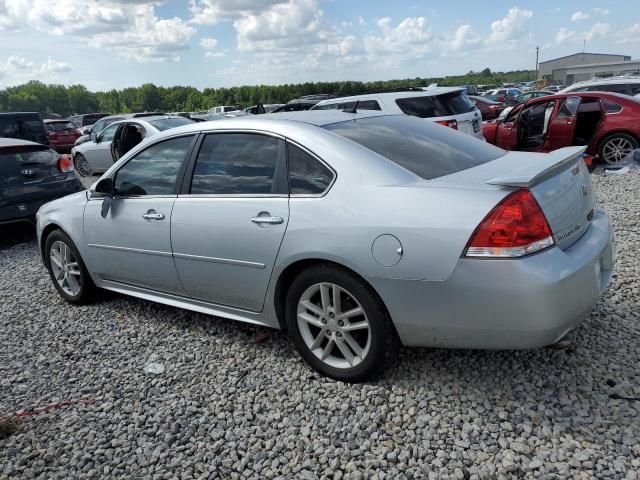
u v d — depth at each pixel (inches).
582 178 122.6
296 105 679.7
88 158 547.2
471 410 109.3
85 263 179.5
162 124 439.2
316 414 114.0
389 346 115.1
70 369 144.6
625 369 117.7
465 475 93.0
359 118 142.4
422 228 103.8
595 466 91.6
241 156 135.7
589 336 132.7
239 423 113.9
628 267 173.9
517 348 104.1
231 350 145.9
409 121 149.6
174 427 113.8
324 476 96.2
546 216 101.8
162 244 149.8
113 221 163.6
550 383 115.4
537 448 97.3
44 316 184.4
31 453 110.3
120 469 103.7
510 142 419.2
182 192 146.6
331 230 114.1
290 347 143.6
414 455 99.1
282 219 122.4
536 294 97.2
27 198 284.7
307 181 121.9
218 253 135.9
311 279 120.3
